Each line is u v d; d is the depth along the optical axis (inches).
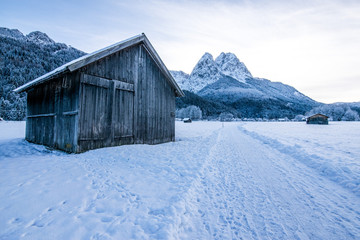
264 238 109.7
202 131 1000.2
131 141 354.6
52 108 336.8
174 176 189.9
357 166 247.6
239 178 216.8
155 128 421.1
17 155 282.7
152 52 399.2
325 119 2295.8
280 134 850.8
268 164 293.6
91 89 288.7
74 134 274.7
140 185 162.9
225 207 144.9
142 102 383.9
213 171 237.9
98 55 287.4
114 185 159.6
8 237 91.0
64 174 179.0
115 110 324.8
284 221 128.0
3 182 156.7
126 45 334.6
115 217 113.0
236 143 563.2
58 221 105.9
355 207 150.3
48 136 341.4
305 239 110.0
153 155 277.9
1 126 921.5
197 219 126.8
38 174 177.8
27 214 111.7
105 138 307.0
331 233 116.0
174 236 102.3
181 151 327.0
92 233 97.2
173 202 133.6
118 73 331.9
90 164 214.2
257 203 153.3
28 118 433.7
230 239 108.0
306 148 414.3
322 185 200.1
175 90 501.7
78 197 135.1
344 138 666.8
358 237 112.3
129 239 94.6
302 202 157.6
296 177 226.5
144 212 120.2
